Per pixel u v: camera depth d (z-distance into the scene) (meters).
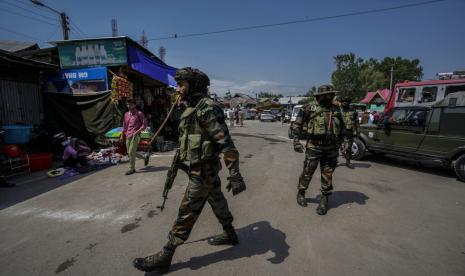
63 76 8.98
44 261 2.68
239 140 12.72
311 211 3.90
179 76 2.35
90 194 4.62
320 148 3.81
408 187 5.23
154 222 3.53
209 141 2.33
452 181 5.75
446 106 6.07
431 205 4.26
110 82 9.15
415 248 2.94
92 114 8.71
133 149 5.88
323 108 3.83
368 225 3.48
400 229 3.39
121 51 8.94
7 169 5.67
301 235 3.19
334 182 5.48
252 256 2.75
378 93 35.88
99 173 6.03
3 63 7.00
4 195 4.62
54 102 8.80
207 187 2.43
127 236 3.17
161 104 11.97
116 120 8.72
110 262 2.65
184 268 2.55
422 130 6.49
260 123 30.72
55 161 7.28
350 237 3.16
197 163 2.37
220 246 2.93
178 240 2.43
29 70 8.34
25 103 8.20
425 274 2.49
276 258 2.71
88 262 2.66
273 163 7.28
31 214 3.81
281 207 4.04
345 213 3.85
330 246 2.96
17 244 3.00
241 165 6.99
